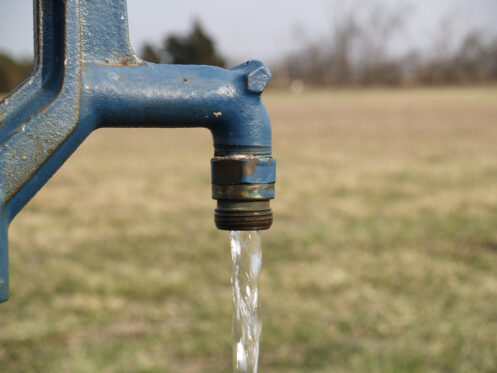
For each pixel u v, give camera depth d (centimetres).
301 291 488
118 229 723
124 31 98
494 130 2077
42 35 89
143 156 1548
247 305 124
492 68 7081
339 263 559
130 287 500
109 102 95
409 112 3127
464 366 352
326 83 7475
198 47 5244
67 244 652
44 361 370
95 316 443
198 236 684
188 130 2494
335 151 1573
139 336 411
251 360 125
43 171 88
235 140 109
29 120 85
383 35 7269
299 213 804
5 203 84
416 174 1139
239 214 110
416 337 391
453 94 5009
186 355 384
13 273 546
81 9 95
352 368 353
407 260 560
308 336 399
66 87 88
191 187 1043
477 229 679
